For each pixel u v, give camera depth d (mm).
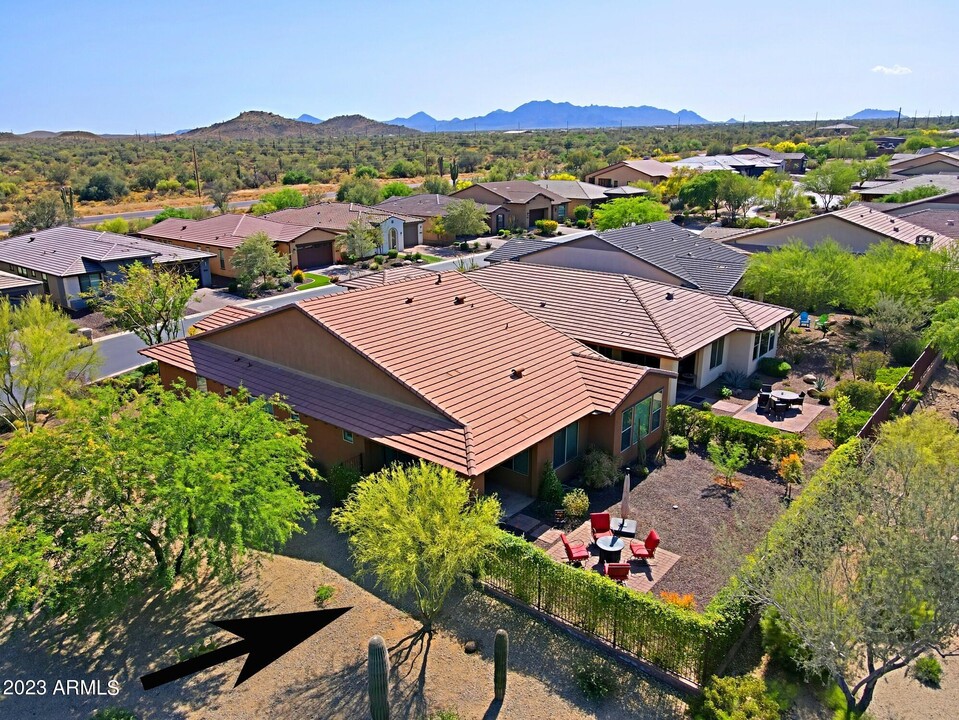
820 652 11039
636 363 27391
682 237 45094
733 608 13141
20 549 12875
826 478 14398
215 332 25469
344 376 21625
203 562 17000
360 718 12383
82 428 14656
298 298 46250
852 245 44562
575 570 14453
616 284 31688
